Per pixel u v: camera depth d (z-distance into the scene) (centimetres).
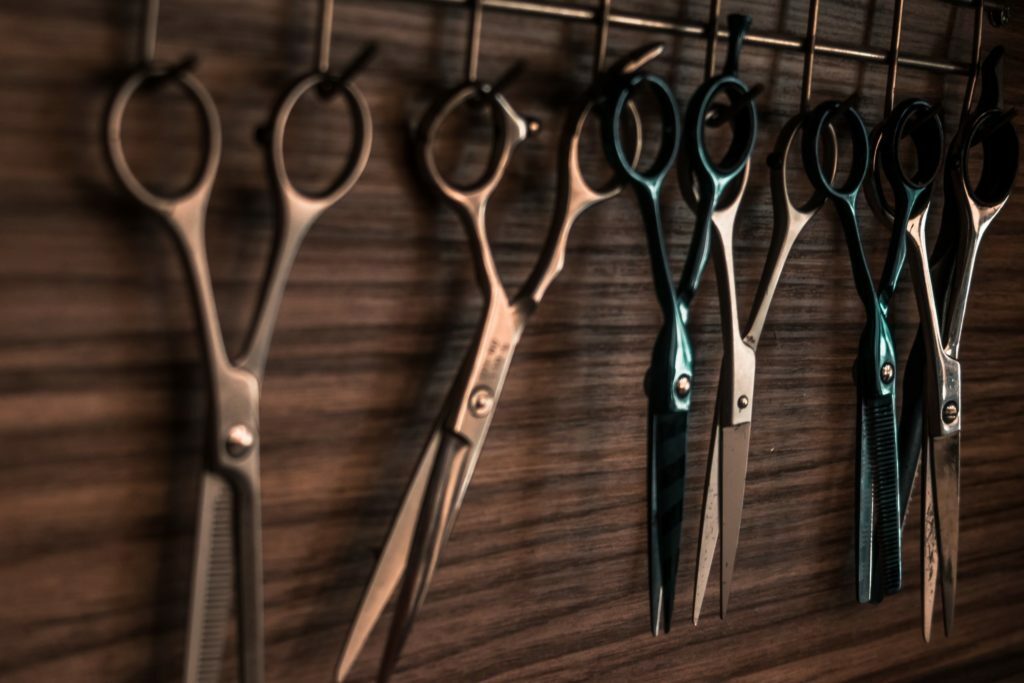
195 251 40
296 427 47
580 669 58
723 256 54
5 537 41
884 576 60
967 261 61
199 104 40
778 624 66
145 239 42
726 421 54
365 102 44
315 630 49
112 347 42
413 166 48
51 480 42
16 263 40
